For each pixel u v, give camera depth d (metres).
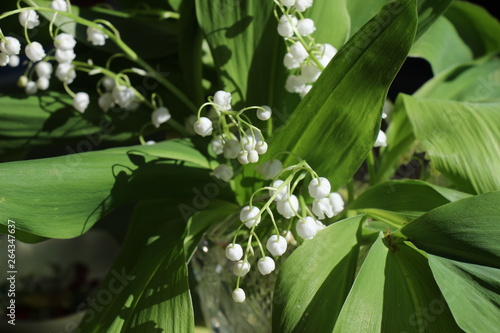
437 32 0.40
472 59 0.42
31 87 0.33
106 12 0.34
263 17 0.29
